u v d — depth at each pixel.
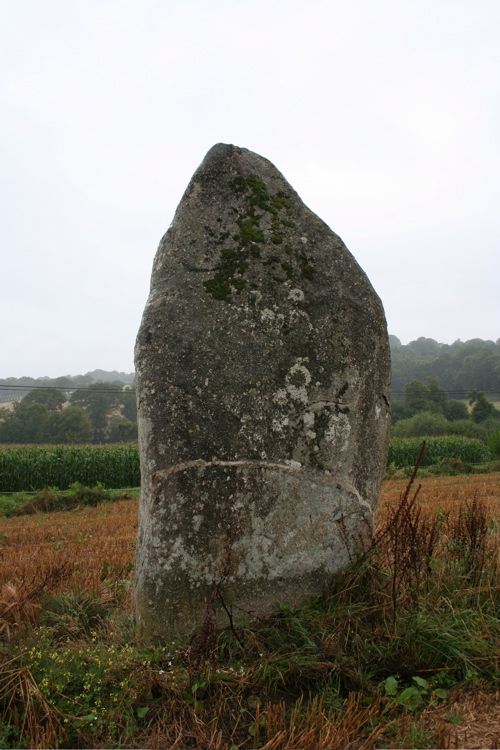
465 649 3.72
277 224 4.70
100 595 5.31
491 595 4.33
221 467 4.16
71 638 4.27
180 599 4.00
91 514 15.20
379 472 4.68
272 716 3.14
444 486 18.55
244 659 3.70
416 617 3.91
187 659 3.61
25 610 4.64
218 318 4.38
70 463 23.72
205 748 3.05
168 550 4.03
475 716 3.23
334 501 4.42
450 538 5.50
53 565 6.92
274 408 4.35
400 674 3.60
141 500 4.30
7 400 64.81
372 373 4.66
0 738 3.05
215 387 4.26
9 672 3.36
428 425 43.72
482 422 49.34
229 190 4.71
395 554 4.20
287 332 4.47
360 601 4.16
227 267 4.51
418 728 3.09
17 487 23.12
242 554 4.14
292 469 4.33
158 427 4.15
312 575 4.30
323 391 4.48
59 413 45.16
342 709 3.27
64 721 3.16
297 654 3.63
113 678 3.48
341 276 4.70
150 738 3.12
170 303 4.34
